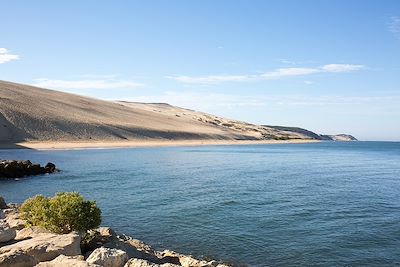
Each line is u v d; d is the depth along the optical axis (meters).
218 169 63.56
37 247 12.98
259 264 18.38
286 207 31.69
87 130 138.12
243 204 32.88
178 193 38.50
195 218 27.56
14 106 133.00
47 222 16.95
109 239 17.78
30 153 90.69
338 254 19.78
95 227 17.94
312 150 141.75
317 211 30.12
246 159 87.88
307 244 21.39
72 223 16.98
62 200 17.66
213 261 17.38
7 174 50.53
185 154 101.69
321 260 18.91
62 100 173.75
